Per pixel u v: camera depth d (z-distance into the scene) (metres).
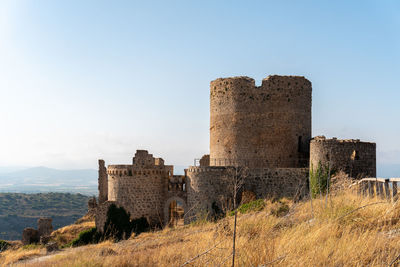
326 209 13.99
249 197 36.38
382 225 11.82
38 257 26.41
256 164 40.97
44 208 155.75
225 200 35.81
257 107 41.38
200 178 37.88
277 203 30.34
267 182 36.47
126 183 41.34
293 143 41.12
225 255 9.80
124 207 41.03
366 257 8.74
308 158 41.75
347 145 32.44
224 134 42.59
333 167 32.03
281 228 12.49
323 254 9.02
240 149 41.56
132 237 32.91
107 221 40.75
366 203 14.06
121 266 12.39
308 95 43.12
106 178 57.22
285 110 41.28
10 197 167.38
